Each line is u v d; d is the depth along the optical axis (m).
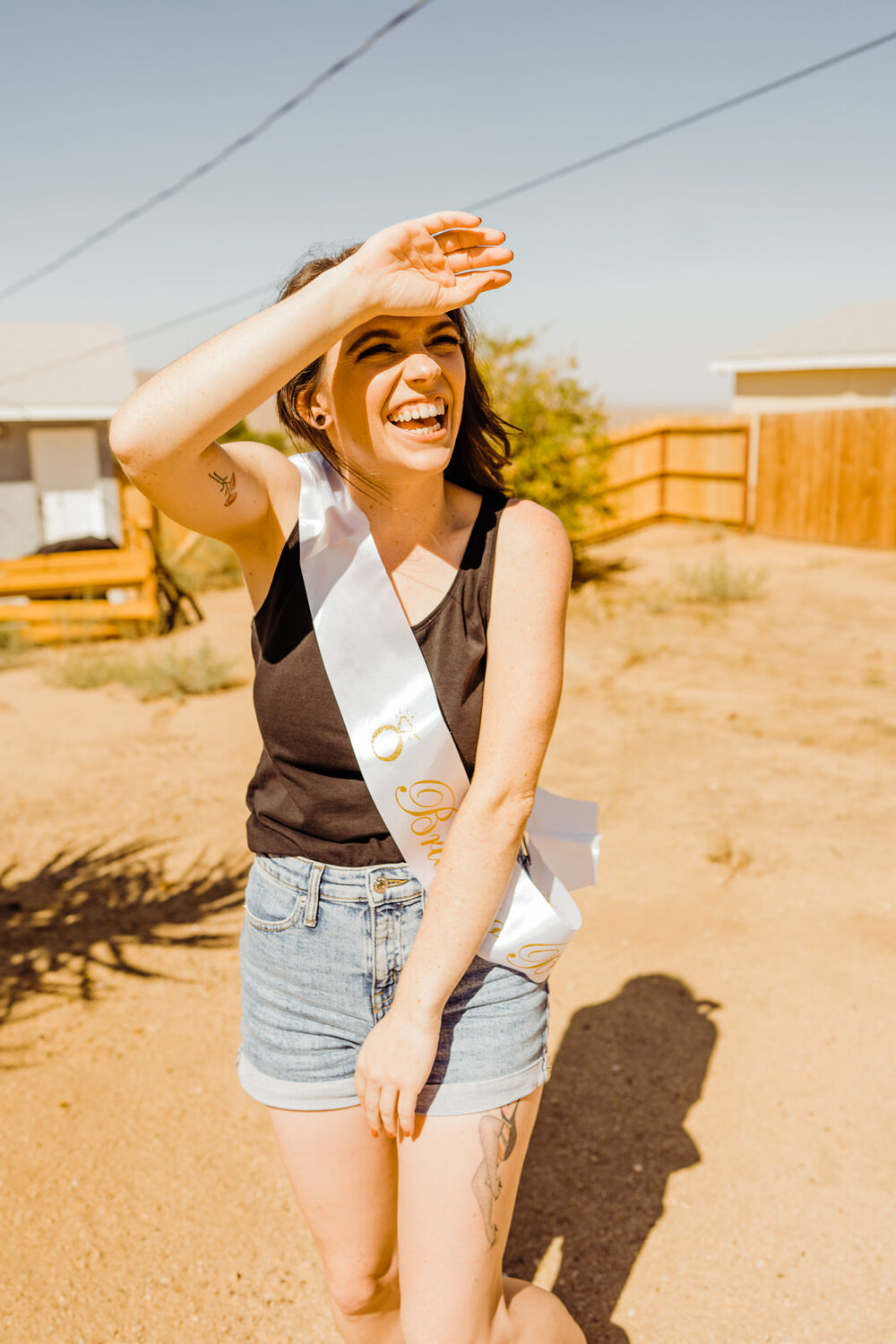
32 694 8.42
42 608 10.91
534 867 1.54
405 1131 1.35
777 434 14.65
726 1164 2.59
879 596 10.55
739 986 3.38
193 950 3.81
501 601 1.38
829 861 4.25
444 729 1.37
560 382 12.14
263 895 1.50
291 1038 1.48
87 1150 2.71
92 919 4.08
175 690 8.15
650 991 3.37
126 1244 2.38
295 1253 2.36
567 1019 3.24
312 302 1.18
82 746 6.61
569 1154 2.66
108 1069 3.07
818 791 5.09
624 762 5.68
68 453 15.25
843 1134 2.66
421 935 1.35
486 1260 1.42
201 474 1.26
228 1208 2.50
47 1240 2.39
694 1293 2.21
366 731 1.38
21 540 15.23
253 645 1.47
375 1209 1.55
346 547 1.37
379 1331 1.66
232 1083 3.00
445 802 1.40
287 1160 1.54
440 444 1.33
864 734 6.02
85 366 16.64
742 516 15.41
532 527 1.40
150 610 11.14
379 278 1.19
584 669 7.96
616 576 12.56
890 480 13.09
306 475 1.40
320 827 1.44
